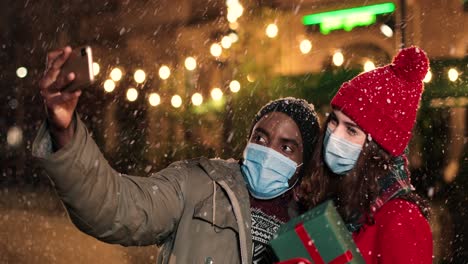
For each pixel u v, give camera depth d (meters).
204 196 2.62
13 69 18.66
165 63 15.94
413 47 2.59
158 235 2.57
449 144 9.94
